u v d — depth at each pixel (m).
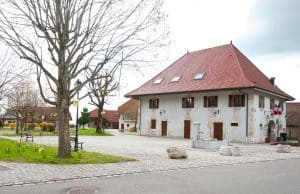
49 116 76.50
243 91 44.50
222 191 10.45
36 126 67.25
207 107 48.34
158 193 10.01
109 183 11.60
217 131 46.94
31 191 10.15
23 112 53.88
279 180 12.73
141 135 57.09
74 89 17.98
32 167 14.49
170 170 15.05
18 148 21.06
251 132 43.59
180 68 56.91
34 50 17.28
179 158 19.58
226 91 46.03
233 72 47.53
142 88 58.16
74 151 21.20
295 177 13.60
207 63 53.25
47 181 11.74
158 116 55.62
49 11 17.20
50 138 38.38
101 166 15.43
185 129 51.12
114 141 37.22
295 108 72.38
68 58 17.53
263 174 14.30
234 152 23.23
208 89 46.47
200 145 29.66
